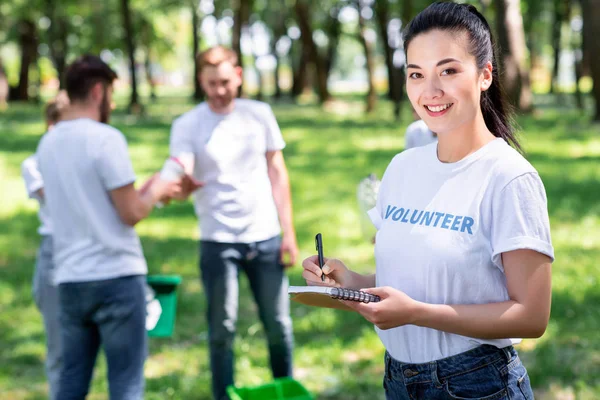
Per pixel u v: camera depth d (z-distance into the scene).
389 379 2.11
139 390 3.21
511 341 1.96
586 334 5.24
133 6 40.16
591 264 6.96
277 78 43.75
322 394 4.52
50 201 3.22
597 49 20.53
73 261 3.17
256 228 4.02
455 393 1.95
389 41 33.78
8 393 4.70
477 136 1.93
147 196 3.29
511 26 21.50
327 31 37.78
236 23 30.78
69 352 3.23
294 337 5.53
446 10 1.88
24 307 6.48
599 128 19.23
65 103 3.77
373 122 24.31
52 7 34.53
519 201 1.83
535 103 32.19
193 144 4.00
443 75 1.86
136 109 29.14
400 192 2.06
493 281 1.90
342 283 2.20
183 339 5.60
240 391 3.92
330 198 11.09
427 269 1.92
